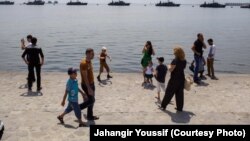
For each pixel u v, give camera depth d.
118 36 66.31
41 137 8.20
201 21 132.25
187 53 41.19
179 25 106.06
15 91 12.49
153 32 77.50
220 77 15.34
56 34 69.56
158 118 9.66
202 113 10.16
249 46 50.44
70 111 9.12
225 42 56.75
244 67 31.34
